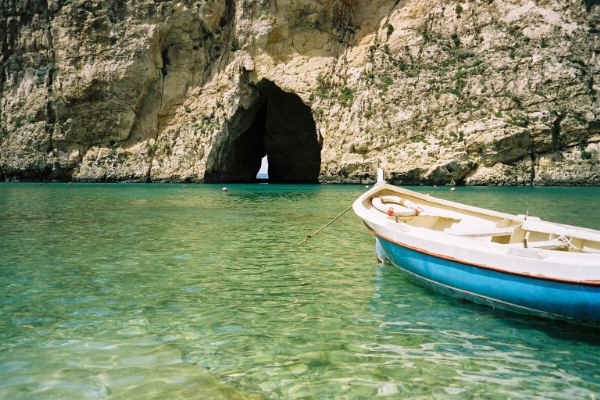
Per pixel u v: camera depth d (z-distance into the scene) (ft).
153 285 27.71
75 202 81.46
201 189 120.57
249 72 154.81
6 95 161.89
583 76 129.80
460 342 19.57
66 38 157.48
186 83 161.38
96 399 14.78
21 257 35.19
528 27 137.69
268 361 17.57
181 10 155.94
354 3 154.51
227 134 154.81
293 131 168.76
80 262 33.63
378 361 17.66
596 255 20.75
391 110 138.51
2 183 152.46
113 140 158.92
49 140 158.30
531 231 27.76
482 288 23.03
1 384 15.66
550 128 126.11
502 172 127.24
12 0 160.76
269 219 58.54
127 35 154.92
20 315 22.29
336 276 30.17
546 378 16.46
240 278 29.53
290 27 154.30
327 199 87.97
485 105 133.08
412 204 33.81
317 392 15.33
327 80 149.79
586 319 19.86
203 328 20.85
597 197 90.84
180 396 14.97
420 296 25.88
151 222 55.31
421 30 146.41
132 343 19.11
